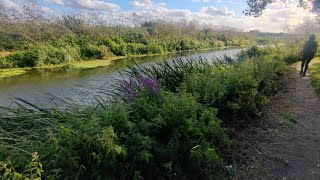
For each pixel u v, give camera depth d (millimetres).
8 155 2525
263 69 8773
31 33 28297
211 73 6867
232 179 3832
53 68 22062
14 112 3844
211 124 3908
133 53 36812
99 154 2672
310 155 4605
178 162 3400
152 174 3150
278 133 5414
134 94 4566
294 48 23547
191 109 3961
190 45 51406
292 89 9891
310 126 5926
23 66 22422
